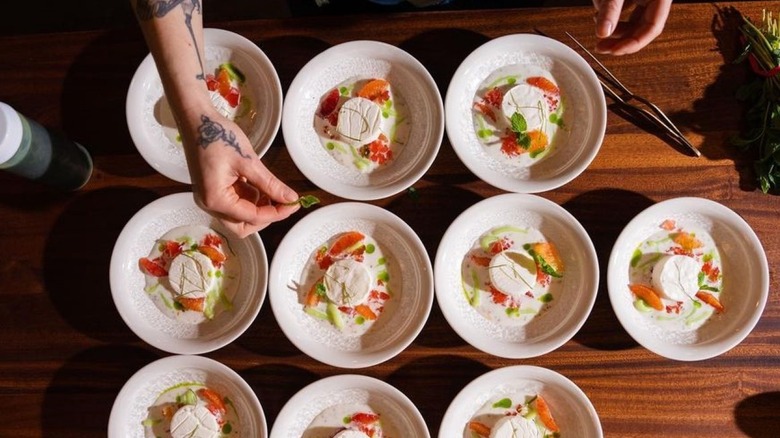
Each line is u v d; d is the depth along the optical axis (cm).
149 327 166
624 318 162
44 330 171
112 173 174
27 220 173
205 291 169
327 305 170
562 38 174
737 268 170
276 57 174
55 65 175
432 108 167
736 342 162
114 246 169
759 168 168
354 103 170
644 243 172
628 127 173
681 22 174
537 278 170
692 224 171
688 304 169
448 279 168
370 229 171
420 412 167
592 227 171
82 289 172
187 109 126
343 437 163
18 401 170
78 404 169
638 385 168
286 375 169
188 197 167
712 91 174
